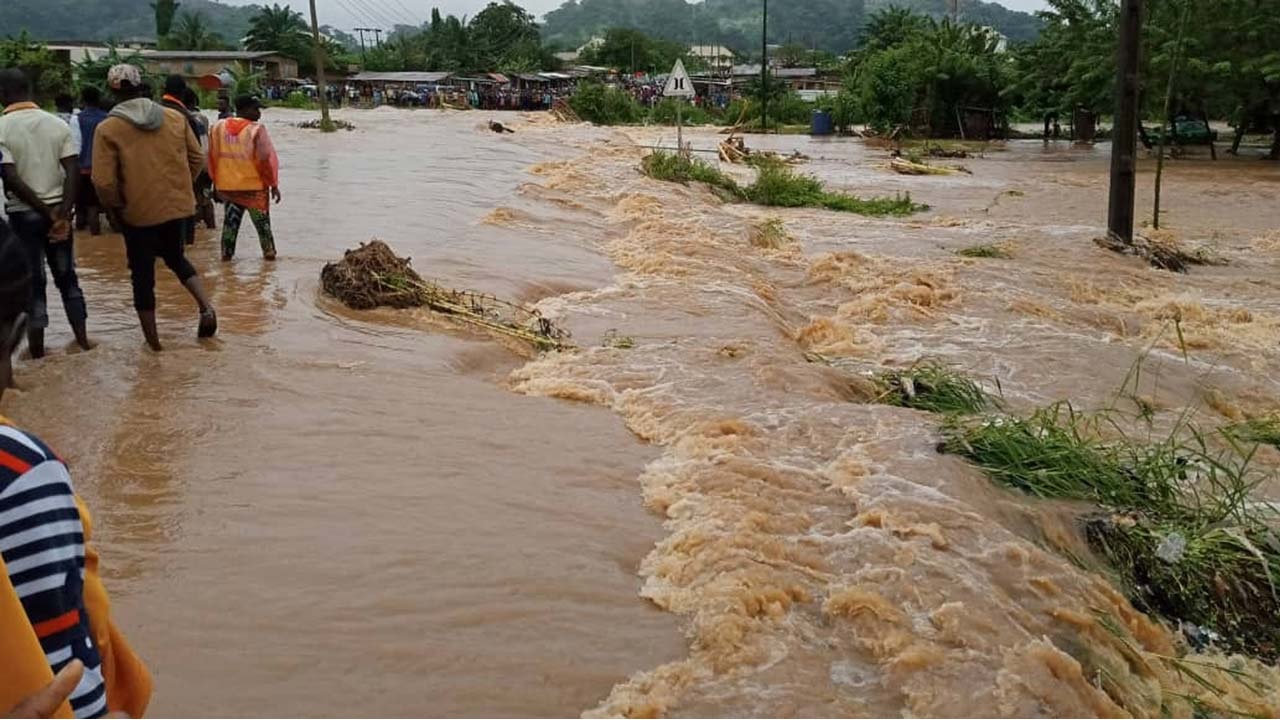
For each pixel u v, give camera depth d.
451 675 4.00
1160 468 6.63
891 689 3.99
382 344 8.27
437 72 79.50
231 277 10.22
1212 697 4.67
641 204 17.06
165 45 78.31
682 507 5.53
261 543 4.97
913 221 19.11
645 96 64.19
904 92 45.91
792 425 6.79
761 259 13.99
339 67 77.69
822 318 10.89
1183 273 15.05
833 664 4.14
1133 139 15.66
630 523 5.44
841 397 7.94
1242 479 7.20
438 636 4.26
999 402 8.62
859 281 12.62
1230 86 32.16
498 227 14.05
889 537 5.11
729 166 29.03
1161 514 6.35
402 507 5.44
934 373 8.77
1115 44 36.56
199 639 4.16
